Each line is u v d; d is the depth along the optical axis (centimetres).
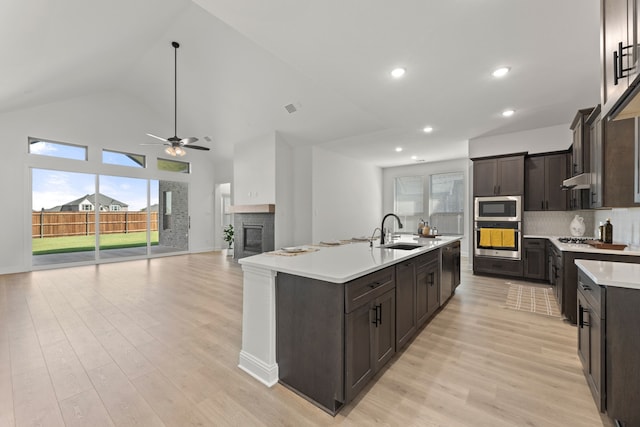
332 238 674
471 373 204
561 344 249
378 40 235
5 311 329
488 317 314
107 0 305
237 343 251
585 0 189
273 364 193
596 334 162
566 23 213
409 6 195
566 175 448
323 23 213
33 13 255
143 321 300
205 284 455
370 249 283
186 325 290
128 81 613
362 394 181
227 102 556
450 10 199
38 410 164
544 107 383
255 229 641
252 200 646
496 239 492
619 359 147
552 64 274
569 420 157
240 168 677
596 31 222
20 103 492
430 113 406
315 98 472
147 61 523
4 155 517
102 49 420
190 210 813
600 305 153
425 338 262
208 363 218
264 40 235
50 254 579
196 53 458
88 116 618
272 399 176
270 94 493
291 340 186
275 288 196
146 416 160
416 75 295
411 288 251
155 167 736
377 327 194
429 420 157
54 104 572
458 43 239
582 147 328
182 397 177
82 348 240
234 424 154
